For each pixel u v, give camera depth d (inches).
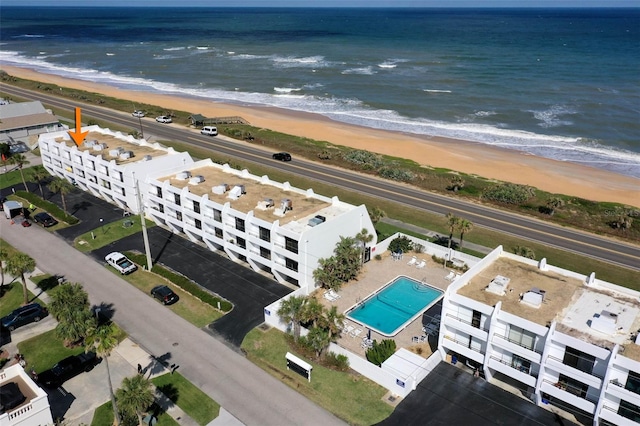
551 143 4884.4
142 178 3002.0
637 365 1407.5
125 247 2731.3
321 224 2257.6
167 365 1851.6
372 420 1615.4
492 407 1665.8
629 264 2650.1
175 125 5319.9
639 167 4293.8
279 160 4239.7
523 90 6934.1
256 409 1657.2
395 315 2191.2
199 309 2194.9
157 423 1588.3
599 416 1510.8
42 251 2684.5
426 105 6254.9
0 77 7770.7
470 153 4601.4
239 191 2664.9
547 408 1657.2
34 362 1851.6
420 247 2714.1
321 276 2239.2
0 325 2060.8
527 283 1905.8
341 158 4288.9
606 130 5246.1
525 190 3545.8
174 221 2817.4
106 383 1753.2
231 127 5221.5
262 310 2192.4
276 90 7229.3
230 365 1860.2
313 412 1648.6
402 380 1699.1
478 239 2906.0
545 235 2977.4
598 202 3467.0
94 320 1847.9
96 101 6264.8
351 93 6953.7
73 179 3548.2
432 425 1595.7
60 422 1569.9
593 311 1712.6
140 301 2249.0
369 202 3410.4
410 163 4239.7
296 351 1936.5
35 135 4505.4
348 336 2037.4
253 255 2445.9
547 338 1550.2
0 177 3735.2
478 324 1764.3
